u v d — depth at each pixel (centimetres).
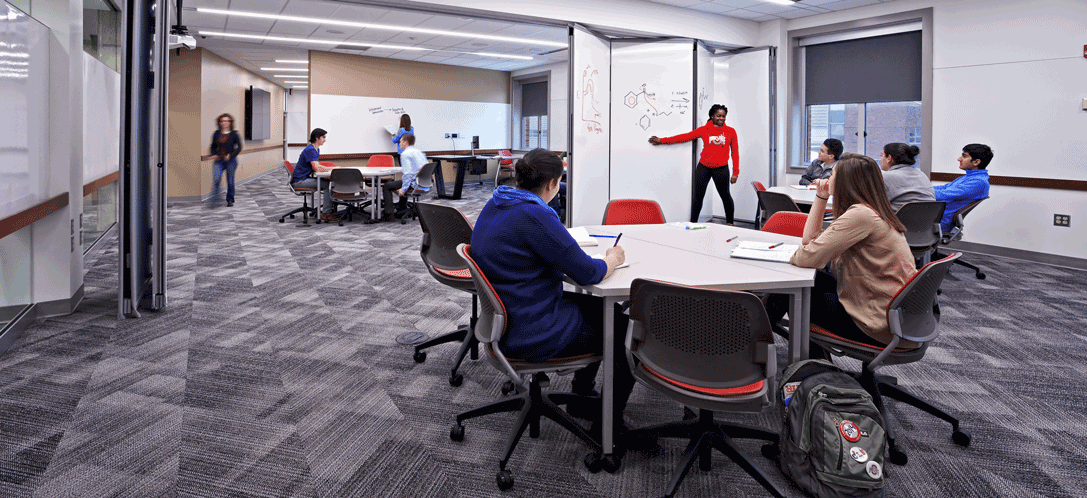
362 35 938
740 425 219
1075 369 305
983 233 620
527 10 604
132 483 199
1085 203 545
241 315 390
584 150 637
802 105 797
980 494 196
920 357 217
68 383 279
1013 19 580
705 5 698
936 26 638
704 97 750
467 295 444
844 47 743
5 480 198
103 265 527
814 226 263
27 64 323
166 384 279
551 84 1291
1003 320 388
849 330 227
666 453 224
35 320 371
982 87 607
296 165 786
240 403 261
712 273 222
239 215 859
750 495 197
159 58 376
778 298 265
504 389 274
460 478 206
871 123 734
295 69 1378
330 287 464
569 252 196
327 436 233
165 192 389
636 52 676
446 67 1302
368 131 1201
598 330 212
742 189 828
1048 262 572
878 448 187
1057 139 560
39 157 343
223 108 1170
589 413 246
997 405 263
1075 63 544
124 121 367
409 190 824
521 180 208
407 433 237
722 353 173
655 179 699
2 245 362
